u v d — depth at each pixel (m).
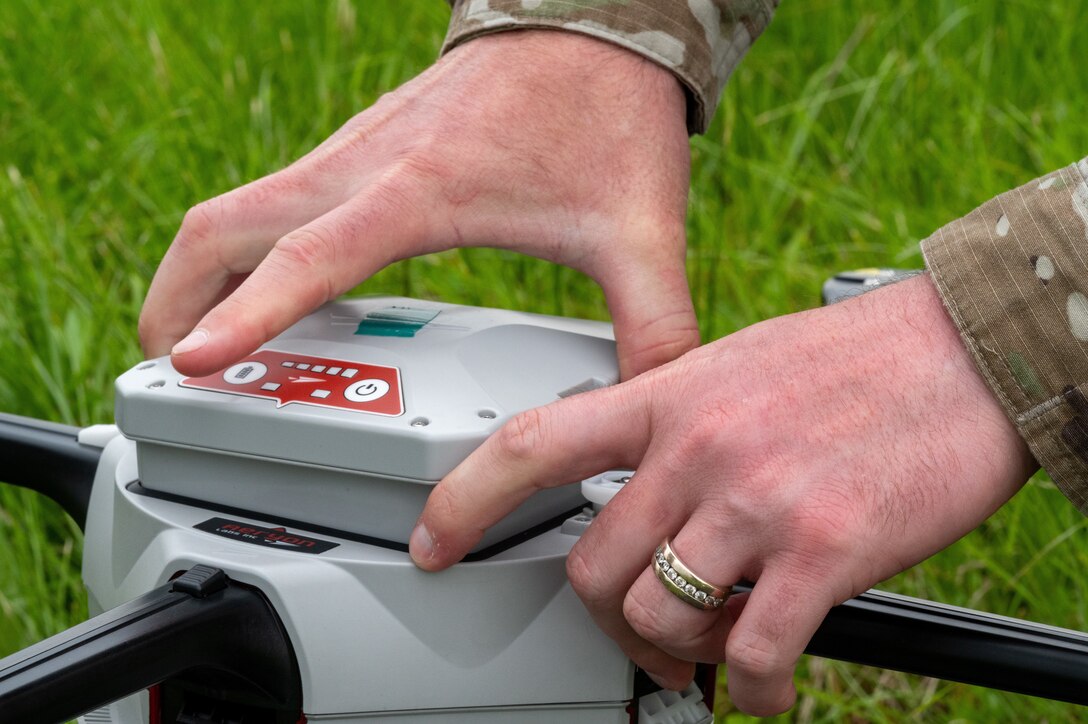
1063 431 0.70
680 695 0.84
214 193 2.15
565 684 0.77
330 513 0.77
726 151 2.18
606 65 0.94
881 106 2.31
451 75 0.96
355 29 2.55
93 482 0.97
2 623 1.46
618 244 0.90
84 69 2.54
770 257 2.05
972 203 1.99
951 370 0.72
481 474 0.71
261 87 2.34
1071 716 1.36
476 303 1.96
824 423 0.71
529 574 0.76
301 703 0.74
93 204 2.13
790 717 1.47
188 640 0.69
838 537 0.69
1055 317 0.70
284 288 0.78
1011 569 1.51
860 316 0.75
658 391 0.74
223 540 0.76
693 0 0.97
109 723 0.86
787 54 2.52
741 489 0.70
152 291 0.91
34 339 1.85
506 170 0.90
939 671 0.82
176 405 0.78
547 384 0.83
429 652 0.74
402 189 0.87
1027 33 2.38
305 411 0.75
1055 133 2.05
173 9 2.66
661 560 0.71
